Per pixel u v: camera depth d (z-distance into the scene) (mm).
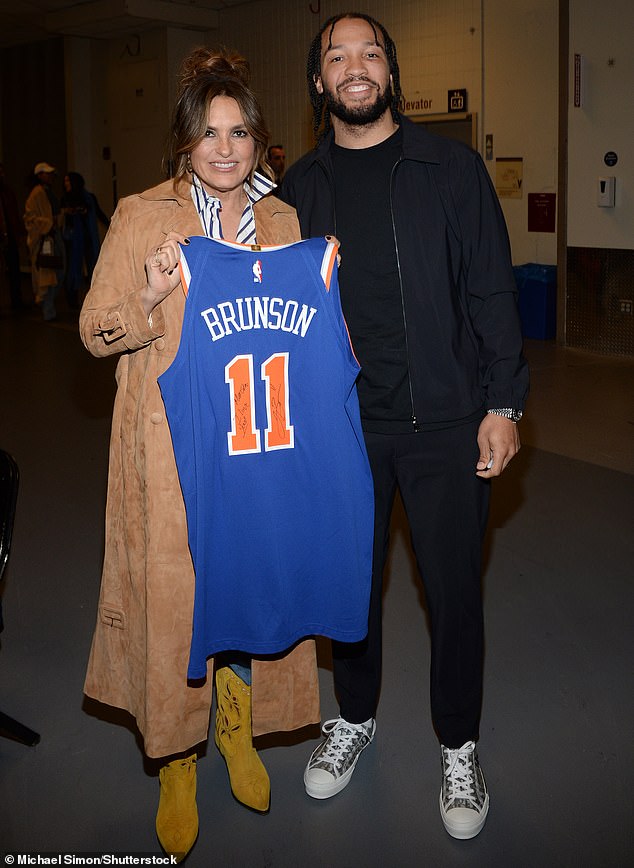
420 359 2146
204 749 2689
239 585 2090
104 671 2275
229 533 2059
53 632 3371
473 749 2371
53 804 2424
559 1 8016
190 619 2127
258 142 2092
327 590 2162
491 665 3061
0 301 12688
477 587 2268
